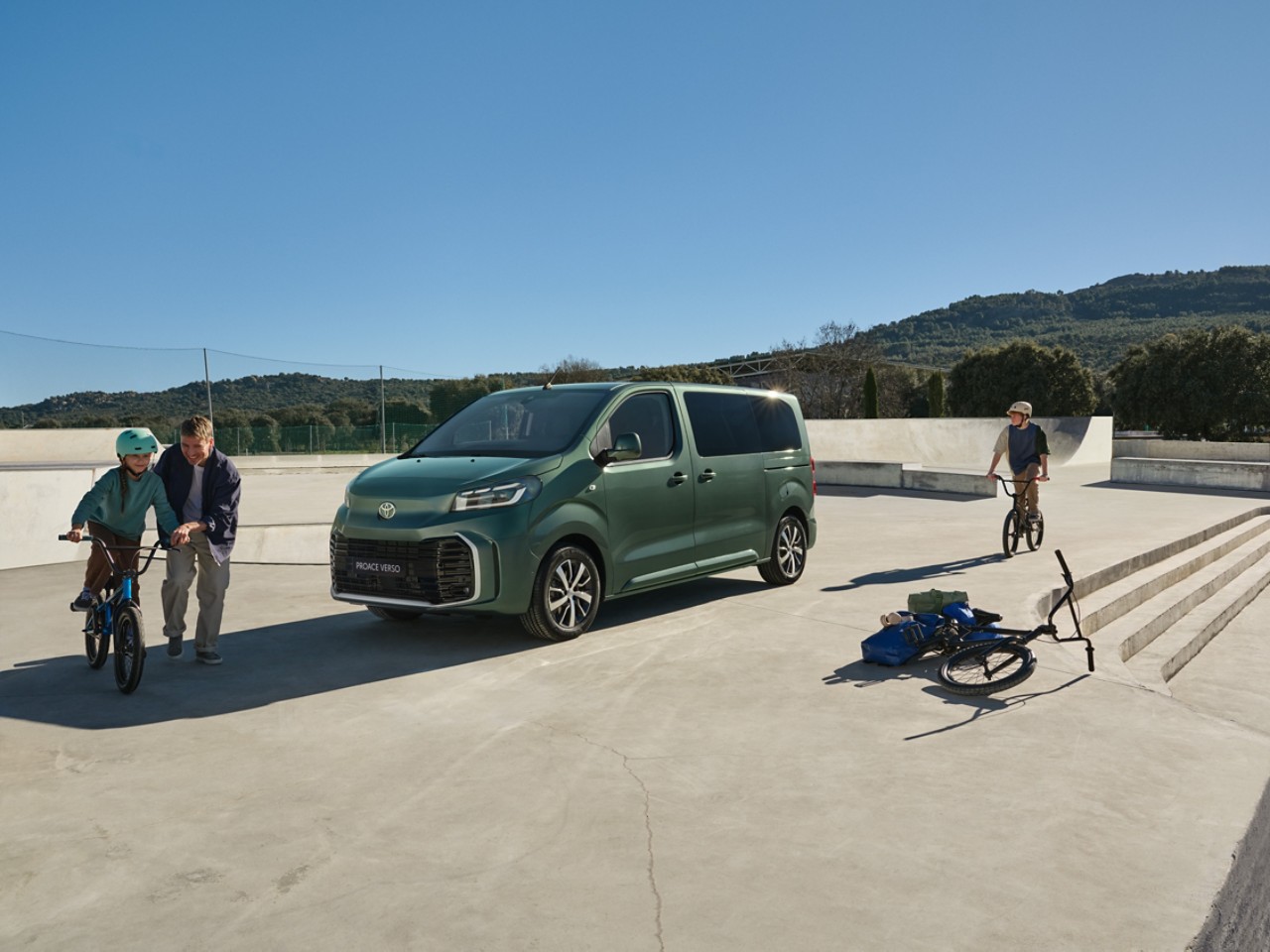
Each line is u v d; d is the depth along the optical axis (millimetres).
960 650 5781
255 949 2795
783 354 60281
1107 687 5578
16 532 10789
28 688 5625
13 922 2949
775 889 3146
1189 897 3086
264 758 4426
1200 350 58812
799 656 6312
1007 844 3482
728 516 8203
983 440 34906
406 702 5324
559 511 6695
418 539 6371
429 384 37625
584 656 6344
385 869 3297
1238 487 21641
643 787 4043
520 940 2832
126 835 3576
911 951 2766
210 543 5973
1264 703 7277
